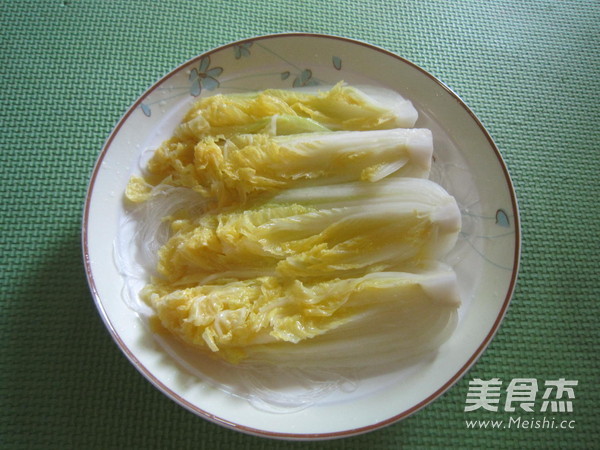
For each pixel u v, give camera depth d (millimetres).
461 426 252
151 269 264
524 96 337
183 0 352
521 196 309
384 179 259
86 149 305
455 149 281
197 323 231
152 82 327
